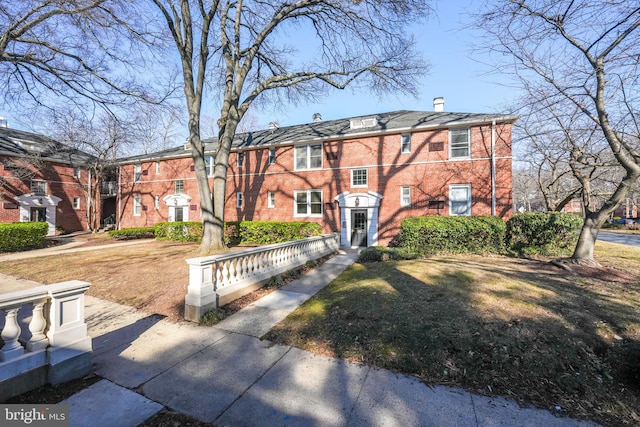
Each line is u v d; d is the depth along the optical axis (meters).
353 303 5.38
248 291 6.39
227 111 11.34
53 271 8.78
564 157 11.35
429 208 13.65
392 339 3.96
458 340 3.84
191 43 10.71
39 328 3.02
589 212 8.16
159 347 4.04
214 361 3.65
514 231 10.66
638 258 9.25
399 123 14.82
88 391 3.00
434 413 2.68
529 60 7.98
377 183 14.71
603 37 6.68
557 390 2.99
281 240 14.38
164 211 21.02
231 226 15.88
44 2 8.00
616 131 7.38
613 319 4.33
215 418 2.63
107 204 30.34
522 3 7.14
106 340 4.28
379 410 2.72
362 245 14.89
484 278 6.68
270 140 17.69
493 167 12.55
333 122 18.86
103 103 10.83
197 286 5.06
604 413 2.68
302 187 16.39
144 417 2.63
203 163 10.87
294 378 3.26
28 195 21.78
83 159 25.94
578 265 7.72
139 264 9.34
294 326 4.63
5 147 20.94
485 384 3.09
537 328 4.07
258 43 11.38
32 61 9.24
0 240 13.28
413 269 7.83
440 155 13.59
